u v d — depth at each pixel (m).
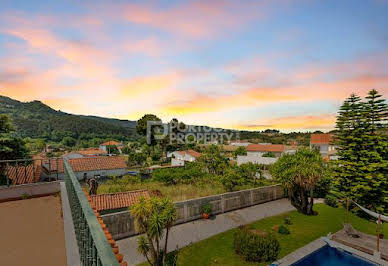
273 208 23.28
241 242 14.10
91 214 1.86
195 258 13.76
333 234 16.00
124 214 15.91
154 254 11.88
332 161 24.39
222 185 28.14
